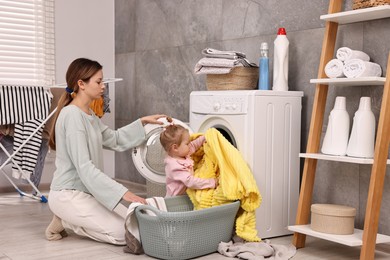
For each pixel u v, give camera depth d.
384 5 2.41
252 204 2.64
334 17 2.64
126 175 4.75
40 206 3.75
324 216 2.56
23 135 3.59
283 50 3.01
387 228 2.67
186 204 2.83
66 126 2.69
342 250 2.69
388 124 2.38
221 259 2.47
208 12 3.82
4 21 4.30
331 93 2.95
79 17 4.67
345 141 2.62
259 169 2.82
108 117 4.86
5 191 4.35
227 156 2.67
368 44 2.76
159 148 3.23
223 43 3.70
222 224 2.58
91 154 2.76
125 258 2.47
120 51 4.79
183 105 4.08
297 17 3.14
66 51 4.61
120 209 2.71
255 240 2.64
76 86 2.77
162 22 4.27
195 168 2.91
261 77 3.06
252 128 2.78
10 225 3.13
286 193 2.95
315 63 3.04
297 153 3.00
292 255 2.54
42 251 2.57
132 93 4.64
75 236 2.90
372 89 2.74
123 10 4.73
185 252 2.43
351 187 2.86
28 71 4.42
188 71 4.02
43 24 4.48
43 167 4.23
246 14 3.50
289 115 2.95
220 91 2.95
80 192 2.73
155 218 2.41
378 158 2.37
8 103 3.46
